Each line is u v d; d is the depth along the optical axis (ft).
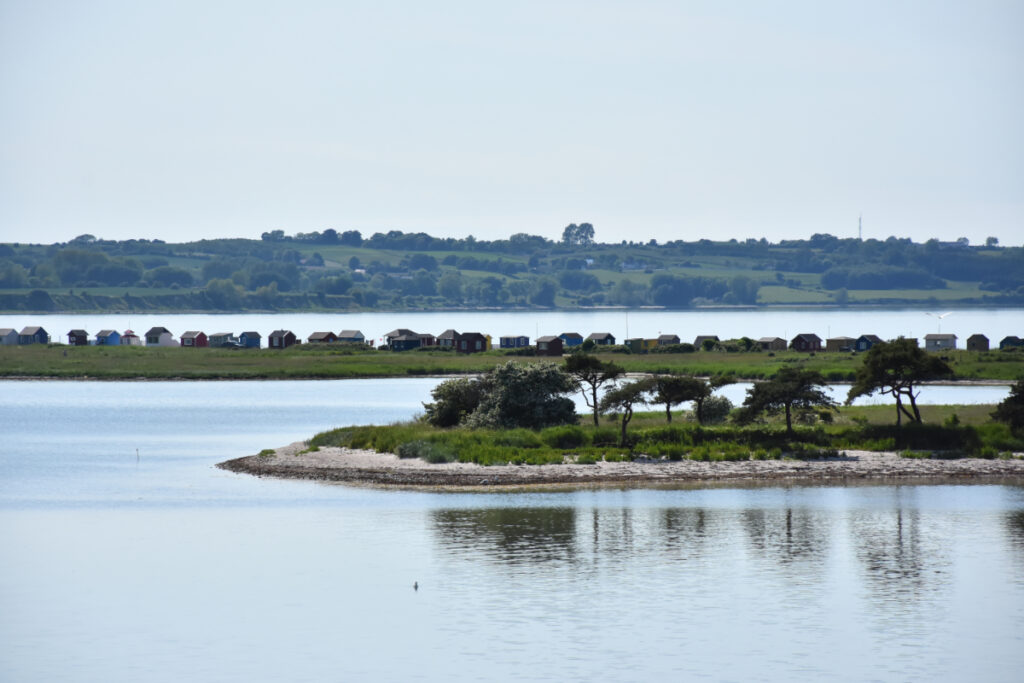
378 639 489.26
